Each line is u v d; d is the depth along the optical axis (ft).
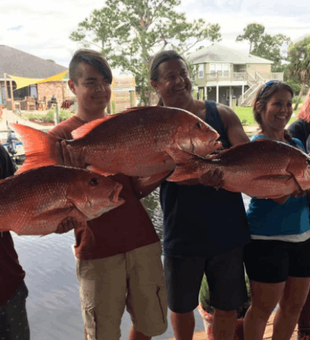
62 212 5.33
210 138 6.18
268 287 7.95
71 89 7.48
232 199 7.70
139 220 7.35
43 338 12.17
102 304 7.04
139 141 5.98
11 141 20.62
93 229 7.01
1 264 6.19
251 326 8.31
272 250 7.83
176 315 8.11
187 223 7.63
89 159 5.96
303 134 9.46
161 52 7.66
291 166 6.33
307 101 9.41
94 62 7.06
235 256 7.73
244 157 6.29
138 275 7.29
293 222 7.81
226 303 7.82
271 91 7.95
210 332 9.25
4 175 6.54
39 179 5.29
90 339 7.21
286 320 8.51
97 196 5.40
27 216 5.28
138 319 7.41
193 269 7.77
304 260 8.11
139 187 7.40
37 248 19.19
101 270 7.03
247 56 73.51
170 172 6.65
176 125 6.04
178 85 7.47
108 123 5.98
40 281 15.81
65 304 14.19
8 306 6.28
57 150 5.85
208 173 6.16
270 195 6.46
